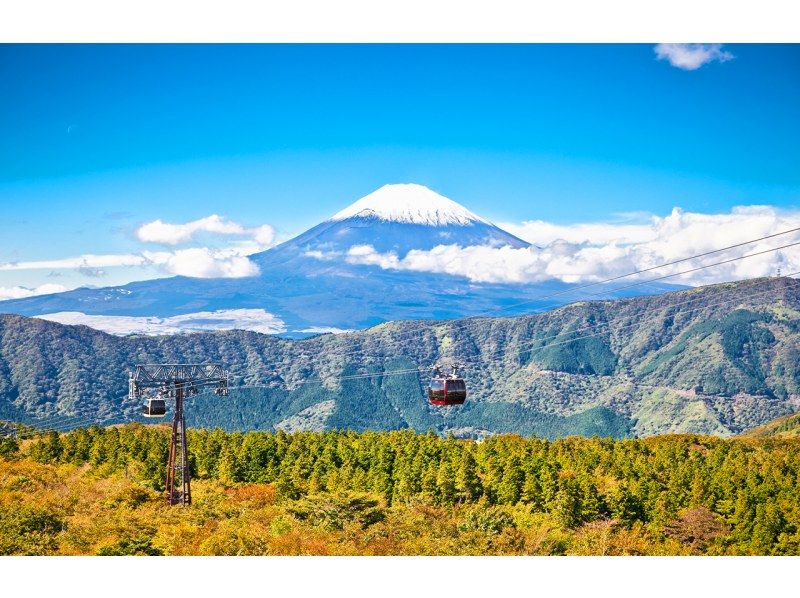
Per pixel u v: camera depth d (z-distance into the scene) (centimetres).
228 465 13762
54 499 10019
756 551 10231
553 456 15025
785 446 18350
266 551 8081
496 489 12219
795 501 11369
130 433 16262
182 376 10319
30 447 15362
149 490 11619
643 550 9900
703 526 10700
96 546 8000
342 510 10262
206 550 7875
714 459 14700
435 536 9450
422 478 12594
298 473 13338
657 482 12294
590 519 11062
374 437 16350
